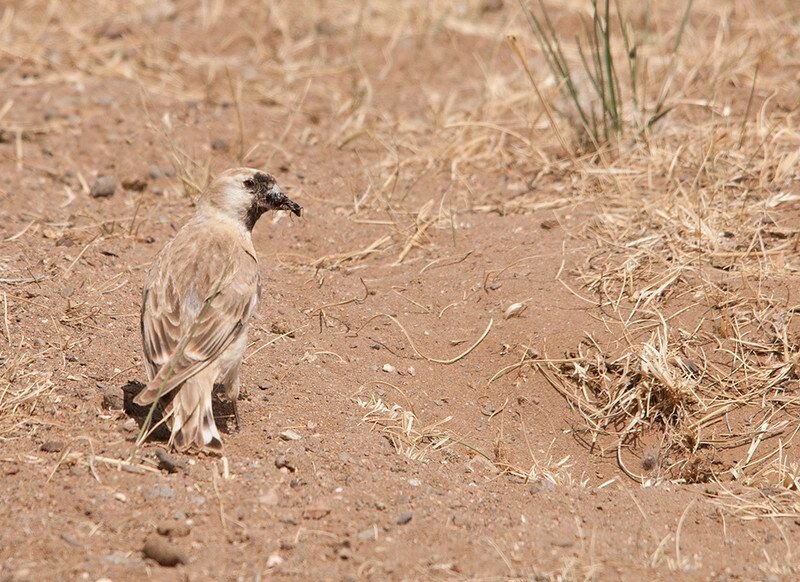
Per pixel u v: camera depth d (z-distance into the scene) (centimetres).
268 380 1753
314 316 1962
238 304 1614
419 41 3172
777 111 2586
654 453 1714
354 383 1783
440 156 2556
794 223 2106
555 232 2175
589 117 2569
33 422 1567
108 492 1416
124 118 2677
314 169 2534
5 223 2195
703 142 2411
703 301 1923
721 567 1382
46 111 2691
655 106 2633
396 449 1625
